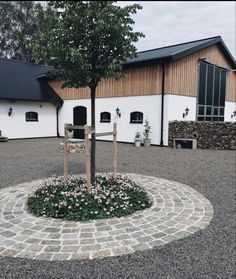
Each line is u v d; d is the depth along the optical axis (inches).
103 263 110.7
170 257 115.3
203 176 270.1
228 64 716.7
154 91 542.3
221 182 245.9
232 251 120.5
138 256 116.1
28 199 184.7
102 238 132.1
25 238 131.7
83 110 687.1
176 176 269.6
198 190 219.3
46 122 727.7
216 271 105.3
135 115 582.2
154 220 154.7
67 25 164.4
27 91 687.1
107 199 170.1
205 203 186.2
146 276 102.0
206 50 620.7
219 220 156.2
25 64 791.1
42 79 755.4
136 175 272.4
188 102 579.2
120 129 608.7
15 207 174.2
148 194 202.7
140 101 567.5
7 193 204.4
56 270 105.8
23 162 344.5
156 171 294.5
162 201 189.6
